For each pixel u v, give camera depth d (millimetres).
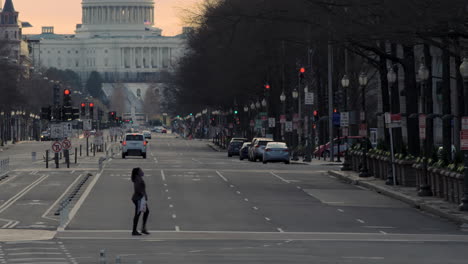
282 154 165250
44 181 115000
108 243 55688
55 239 58000
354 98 190250
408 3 71000
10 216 74125
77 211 77188
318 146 195500
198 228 65000
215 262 46438
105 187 103875
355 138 179875
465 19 70750
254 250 52062
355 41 84688
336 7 79875
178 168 145125
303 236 60156
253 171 137625
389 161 102875
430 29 73688
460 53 81188
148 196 92312
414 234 61562
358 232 62844
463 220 67500
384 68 115312
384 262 46844
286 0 87500
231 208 80188
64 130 148375
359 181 109812
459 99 108312
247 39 109062
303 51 184625
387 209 80000
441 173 83250
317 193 97062
